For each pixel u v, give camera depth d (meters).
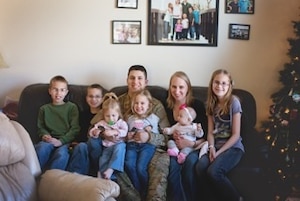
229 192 2.61
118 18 3.46
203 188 2.65
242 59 3.55
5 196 2.01
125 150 2.80
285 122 3.12
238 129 2.82
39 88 3.27
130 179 2.67
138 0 3.44
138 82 3.09
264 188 2.96
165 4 3.45
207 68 3.55
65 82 3.19
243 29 3.52
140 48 3.50
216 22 3.49
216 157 2.71
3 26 3.41
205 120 3.04
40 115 3.16
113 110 2.95
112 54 3.50
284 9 3.52
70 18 3.44
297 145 3.07
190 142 2.86
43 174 2.22
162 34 3.48
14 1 3.40
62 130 3.11
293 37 3.53
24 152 2.23
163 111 3.09
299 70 3.22
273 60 3.57
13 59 3.46
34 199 2.11
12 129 2.22
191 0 3.45
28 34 3.44
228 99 2.87
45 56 3.48
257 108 3.60
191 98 3.09
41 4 3.42
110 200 1.93
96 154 2.79
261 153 2.99
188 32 3.49
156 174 2.64
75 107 3.18
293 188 3.21
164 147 2.94
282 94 3.37
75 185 2.01
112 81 3.53
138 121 2.96
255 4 3.50
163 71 3.53
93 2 3.43
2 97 3.50
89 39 3.47
